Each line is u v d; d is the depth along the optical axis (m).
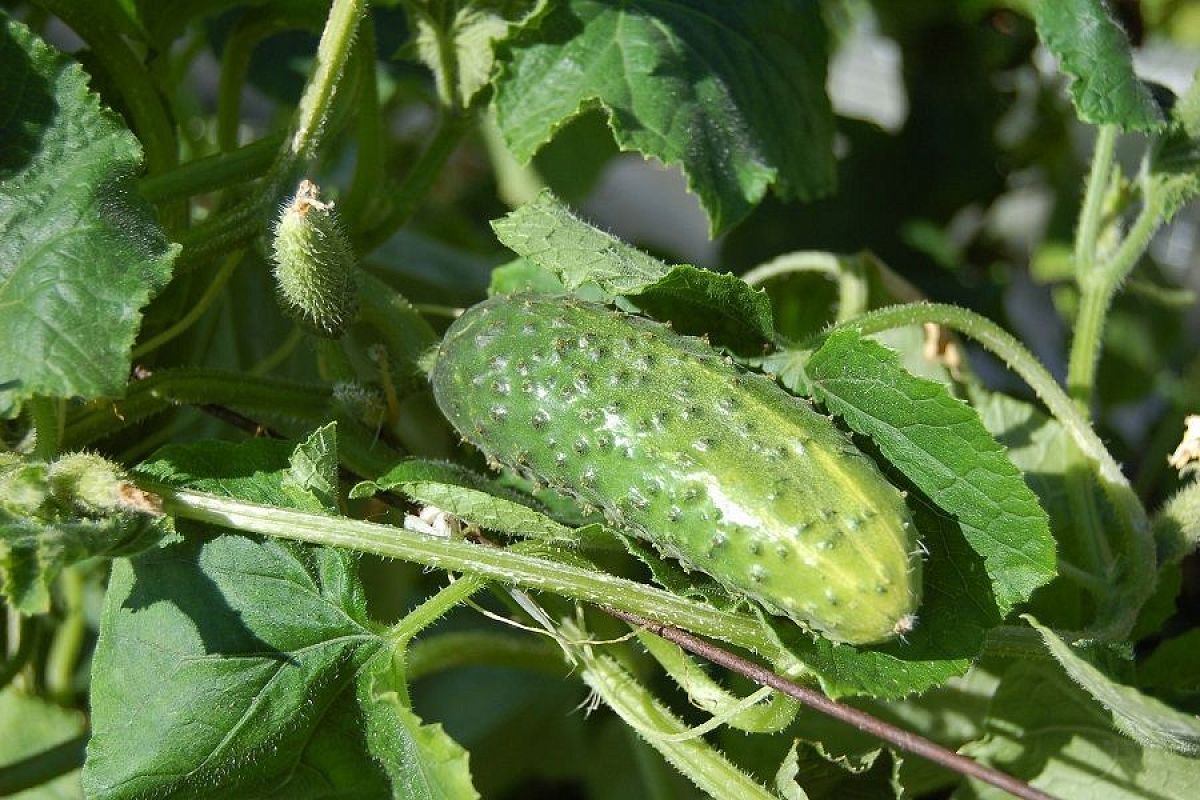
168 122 0.80
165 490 0.71
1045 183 1.02
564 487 0.71
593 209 1.27
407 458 0.75
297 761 0.71
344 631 0.72
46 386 0.68
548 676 0.90
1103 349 0.94
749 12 0.80
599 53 0.77
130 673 0.71
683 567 0.70
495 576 0.71
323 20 0.82
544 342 0.71
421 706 0.91
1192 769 0.75
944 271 0.97
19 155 0.71
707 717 0.81
